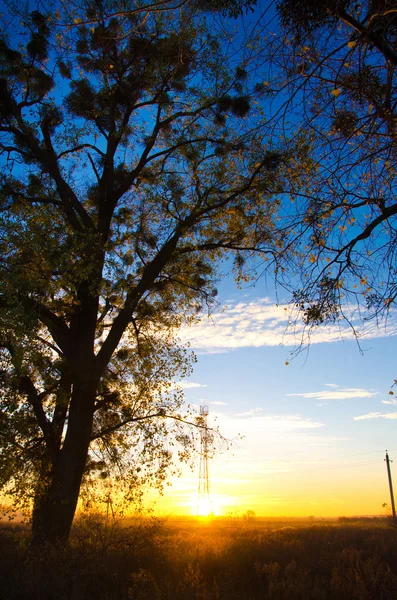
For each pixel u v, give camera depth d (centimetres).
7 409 1148
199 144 1540
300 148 616
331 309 615
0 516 1181
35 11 1350
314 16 531
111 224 1670
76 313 1449
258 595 1043
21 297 1154
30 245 1148
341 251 607
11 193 1490
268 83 550
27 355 1104
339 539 1798
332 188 581
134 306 1514
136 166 1736
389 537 1809
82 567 984
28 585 876
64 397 1319
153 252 1584
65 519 1255
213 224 1564
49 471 1298
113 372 1642
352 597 988
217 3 612
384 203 573
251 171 1375
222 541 1529
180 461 1456
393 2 470
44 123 1542
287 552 1436
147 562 1087
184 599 912
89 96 1556
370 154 530
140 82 1586
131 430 1484
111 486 1416
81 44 1351
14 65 1490
